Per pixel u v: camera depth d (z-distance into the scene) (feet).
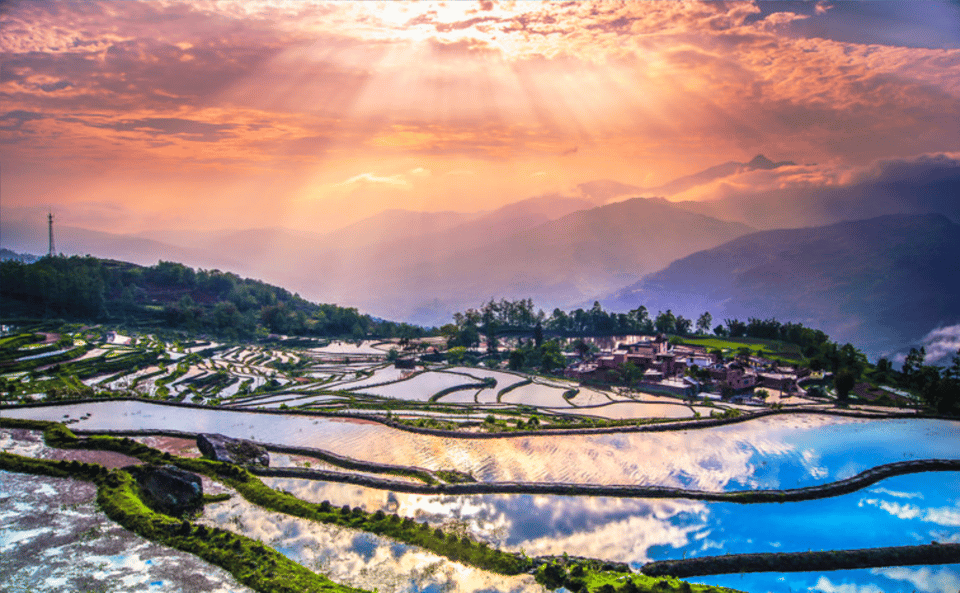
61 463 240.53
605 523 209.26
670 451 288.10
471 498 229.25
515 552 186.50
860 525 211.20
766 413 358.23
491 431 320.50
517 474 257.96
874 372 609.83
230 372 602.85
